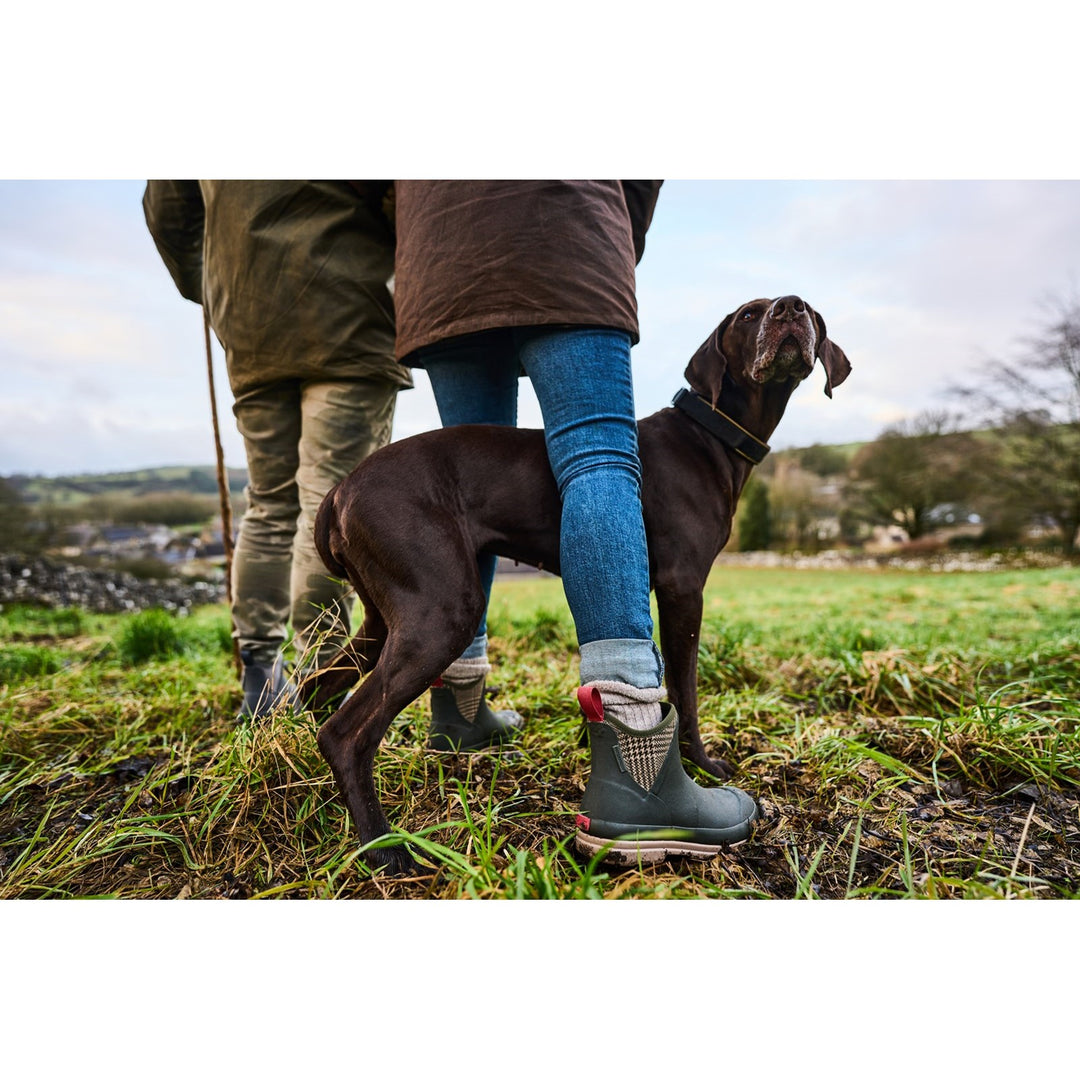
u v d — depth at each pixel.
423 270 1.75
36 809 1.98
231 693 2.96
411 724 2.44
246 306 2.25
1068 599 6.61
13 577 11.11
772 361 1.98
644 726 1.55
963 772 2.05
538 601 6.47
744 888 1.49
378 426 2.40
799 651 3.89
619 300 1.65
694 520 1.94
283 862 1.62
